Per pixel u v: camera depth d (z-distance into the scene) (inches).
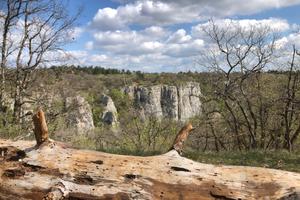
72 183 229.5
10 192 232.1
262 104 853.8
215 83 885.8
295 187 215.0
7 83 789.2
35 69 808.9
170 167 232.4
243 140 906.1
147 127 884.6
